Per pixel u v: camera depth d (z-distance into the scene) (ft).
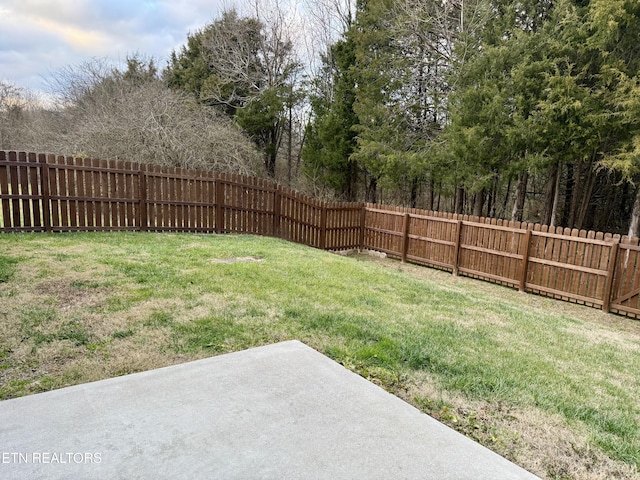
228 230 30.86
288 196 33.47
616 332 17.79
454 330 13.55
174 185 28.30
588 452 7.37
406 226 34.81
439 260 32.60
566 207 51.26
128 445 5.90
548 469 6.82
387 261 35.47
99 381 7.92
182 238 26.02
